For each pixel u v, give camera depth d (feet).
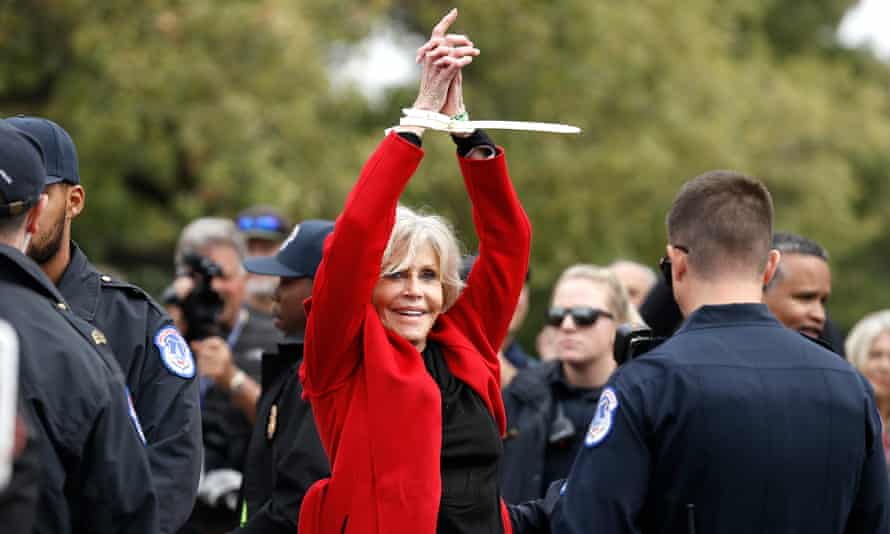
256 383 37.68
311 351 21.20
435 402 20.80
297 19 77.30
